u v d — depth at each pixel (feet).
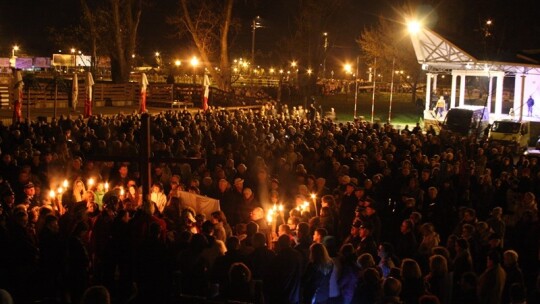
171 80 156.46
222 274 25.25
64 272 26.55
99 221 29.17
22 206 27.96
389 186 42.75
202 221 30.78
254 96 157.99
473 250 31.73
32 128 60.29
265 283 25.18
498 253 27.86
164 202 37.19
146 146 30.53
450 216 39.47
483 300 26.55
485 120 111.45
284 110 116.06
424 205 40.93
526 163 53.01
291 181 41.65
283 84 201.26
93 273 29.19
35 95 117.08
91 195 33.78
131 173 42.52
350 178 40.96
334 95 218.79
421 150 60.95
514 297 23.86
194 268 25.95
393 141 62.95
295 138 61.67
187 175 44.29
